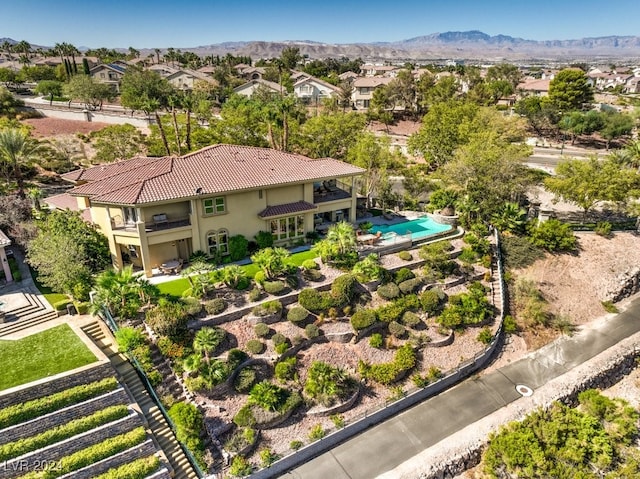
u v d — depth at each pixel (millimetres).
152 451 22656
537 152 81375
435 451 25219
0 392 21688
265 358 28016
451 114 67312
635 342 35469
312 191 41312
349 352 30422
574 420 25391
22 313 29094
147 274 33938
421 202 54281
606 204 53219
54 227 33344
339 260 36219
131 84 94875
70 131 73438
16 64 150875
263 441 24578
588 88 97625
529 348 34562
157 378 25422
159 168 37438
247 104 73312
